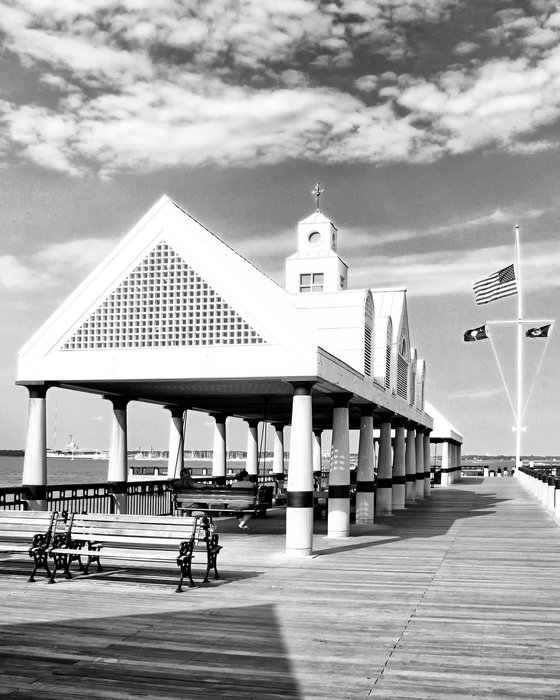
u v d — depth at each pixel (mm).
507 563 12664
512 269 38625
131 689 5898
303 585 10367
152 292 13727
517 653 7047
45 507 14305
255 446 30047
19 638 7328
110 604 8914
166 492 20484
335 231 20422
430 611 8812
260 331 13125
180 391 17047
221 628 7820
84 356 13938
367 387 17312
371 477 19656
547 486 24844
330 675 6316
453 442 47094
